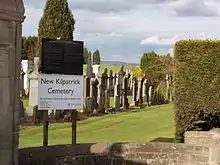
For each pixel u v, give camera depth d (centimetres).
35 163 666
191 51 940
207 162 854
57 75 727
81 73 743
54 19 2220
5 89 525
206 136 859
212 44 934
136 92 2380
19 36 545
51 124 1445
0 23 514
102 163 777
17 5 532
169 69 1903
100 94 1895
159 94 2719
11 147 536
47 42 720
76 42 737
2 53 519
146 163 823
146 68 3134
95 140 1170
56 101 729
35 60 1656
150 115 1797
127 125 1484
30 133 1263
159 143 841
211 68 934
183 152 852
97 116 1731
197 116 947
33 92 1609
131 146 812
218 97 937
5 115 526
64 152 719
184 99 947
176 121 955
